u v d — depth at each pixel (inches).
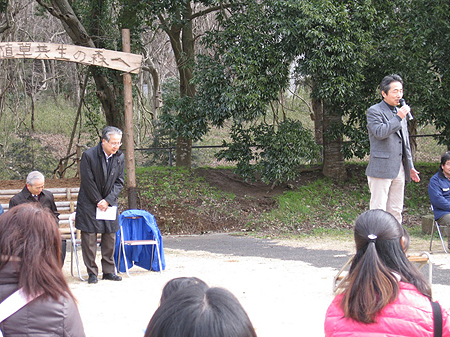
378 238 98.9
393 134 248.4
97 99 661.3
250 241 436.5
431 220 407.8
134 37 582.6
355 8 504.4
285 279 261.7
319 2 487.2
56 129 1013.8
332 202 536.4
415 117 567.8
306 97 964.0
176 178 576.1
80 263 337.1
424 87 520.1
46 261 93.0
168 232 499.8
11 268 92.0
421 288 96.9
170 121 542.6
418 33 510.0
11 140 778.8
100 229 271.7
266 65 520.7
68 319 93.4
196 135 545.6
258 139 542.3
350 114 555.8
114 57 385.1
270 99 530.3
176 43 594.6
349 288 97.0
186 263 324.8
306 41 498.0
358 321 94.3
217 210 525.3
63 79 1197.1
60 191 462.3
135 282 268.4
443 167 332.8
